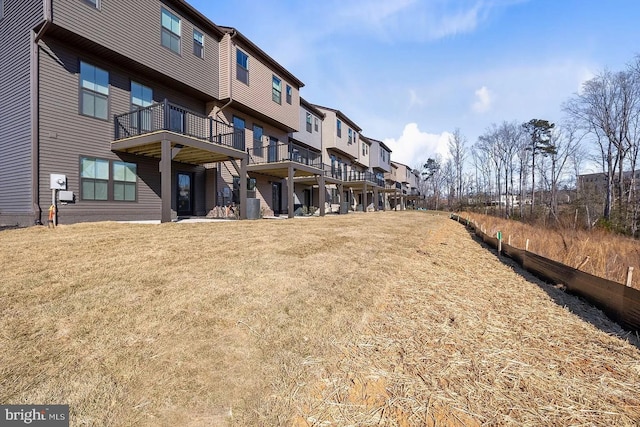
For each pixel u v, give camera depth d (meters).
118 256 4.64
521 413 1.72
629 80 19.78
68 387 1.74
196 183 12.80
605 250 7.38
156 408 1.62
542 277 5.00
